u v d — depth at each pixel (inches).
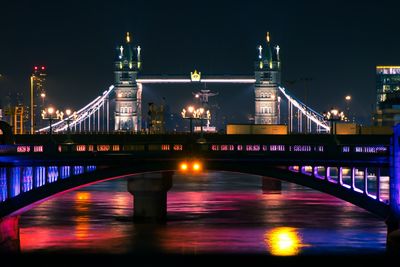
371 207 4881.9
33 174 4707.2
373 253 4756.4
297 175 4992.6
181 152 4877.0
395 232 4539.9
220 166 4894.2
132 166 4867.1
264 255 4726.9
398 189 4566.9
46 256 4660.4
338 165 4825.3
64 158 4665.4
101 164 4766.2
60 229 5590.6
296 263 4525.1
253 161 4874.5
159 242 5098.4
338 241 5142.7
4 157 4367.6
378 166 4709.6
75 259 4589.1
